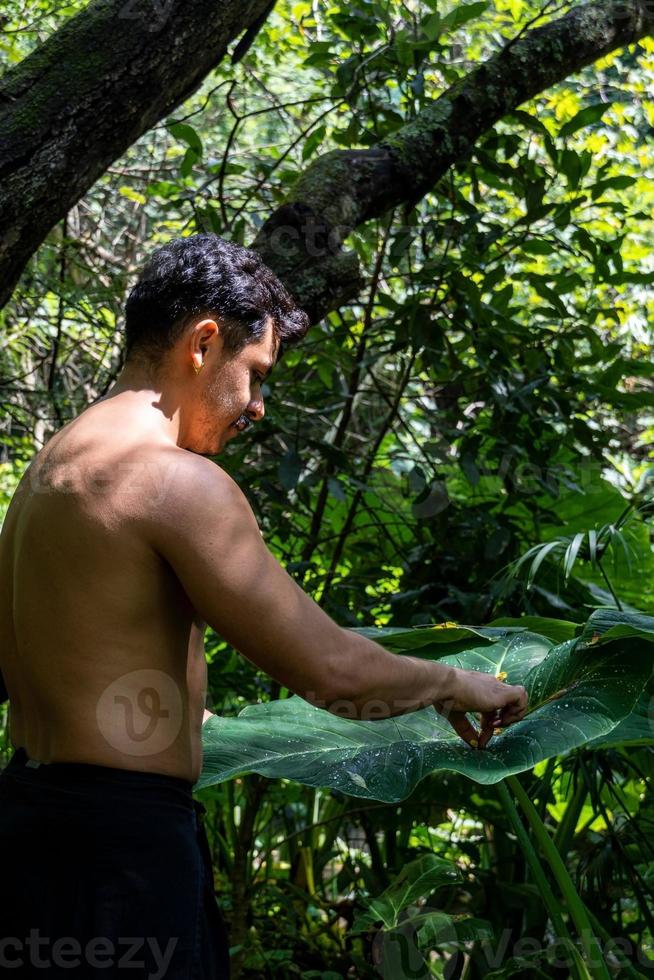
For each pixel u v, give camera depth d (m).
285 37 3.77
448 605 2.70
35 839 1.22
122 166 4.11
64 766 1.23
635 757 2.61
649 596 3.18
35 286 3.51
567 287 2.78
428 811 2.53
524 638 2.01
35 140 1.73
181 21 1.83
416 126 2.50
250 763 1.64
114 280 2.95
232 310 1.33
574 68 2.72
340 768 1.58
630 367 2.77
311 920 2.81
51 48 1.80
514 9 3.89
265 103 4.83
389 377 3.84
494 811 2.62
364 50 2.96
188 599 1.29
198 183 4.26
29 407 3.83
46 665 1.25
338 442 2.76
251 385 1.40
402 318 2.72
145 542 1.23
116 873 1.19
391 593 2.78
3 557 1.38
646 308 4.85
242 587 1.22
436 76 3.56
